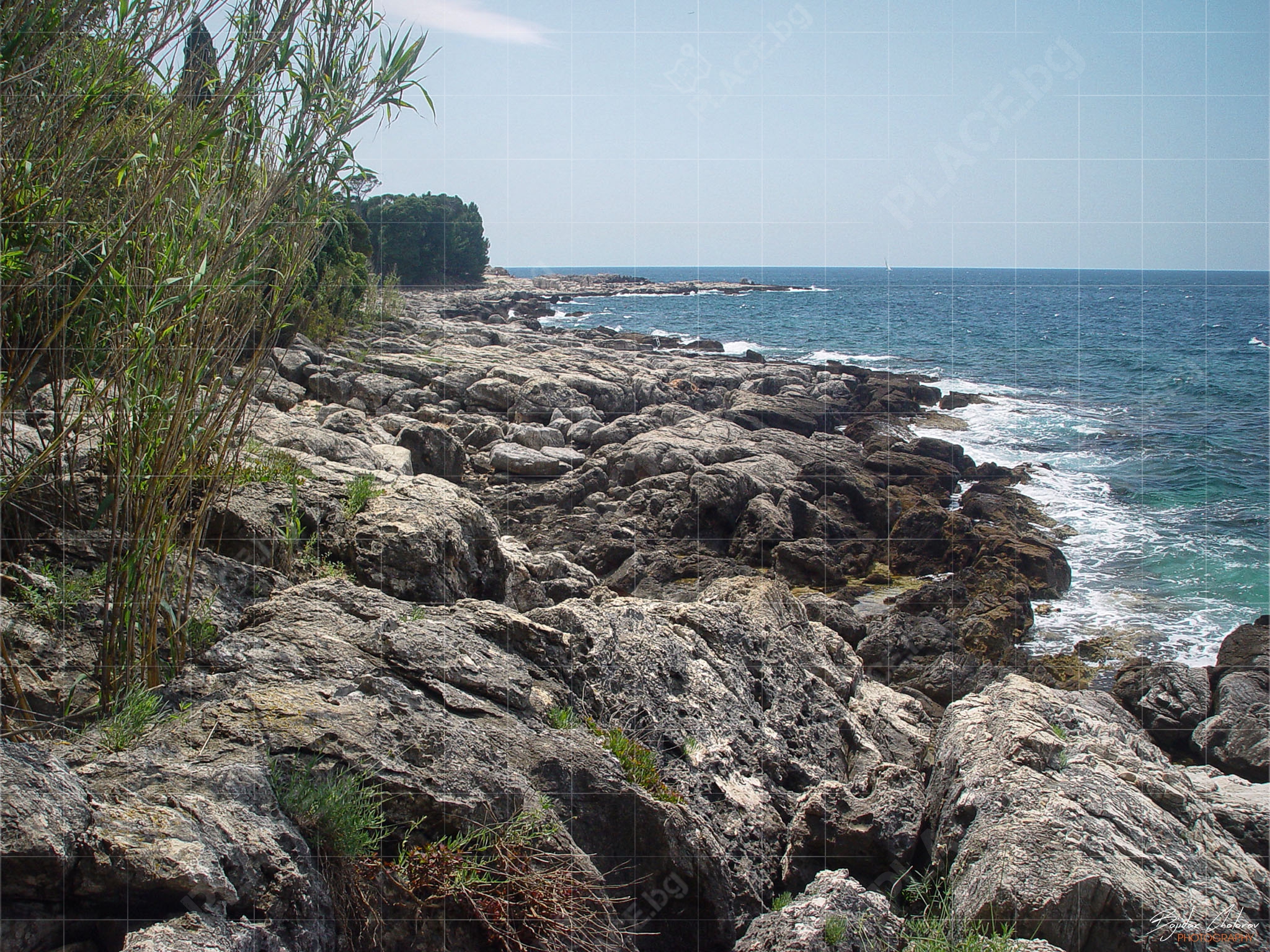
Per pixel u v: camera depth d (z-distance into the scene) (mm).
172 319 4887
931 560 17344
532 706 5969
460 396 24578
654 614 8375
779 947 4609
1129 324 57312
